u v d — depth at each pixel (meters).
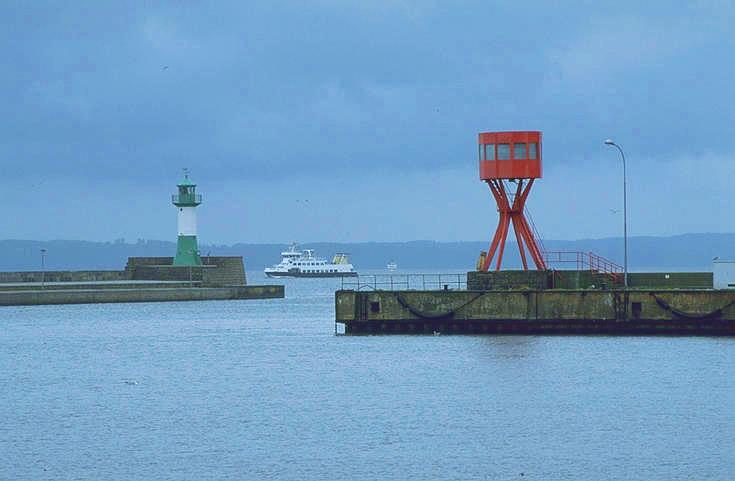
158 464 182.62
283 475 175.38
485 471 176.00
